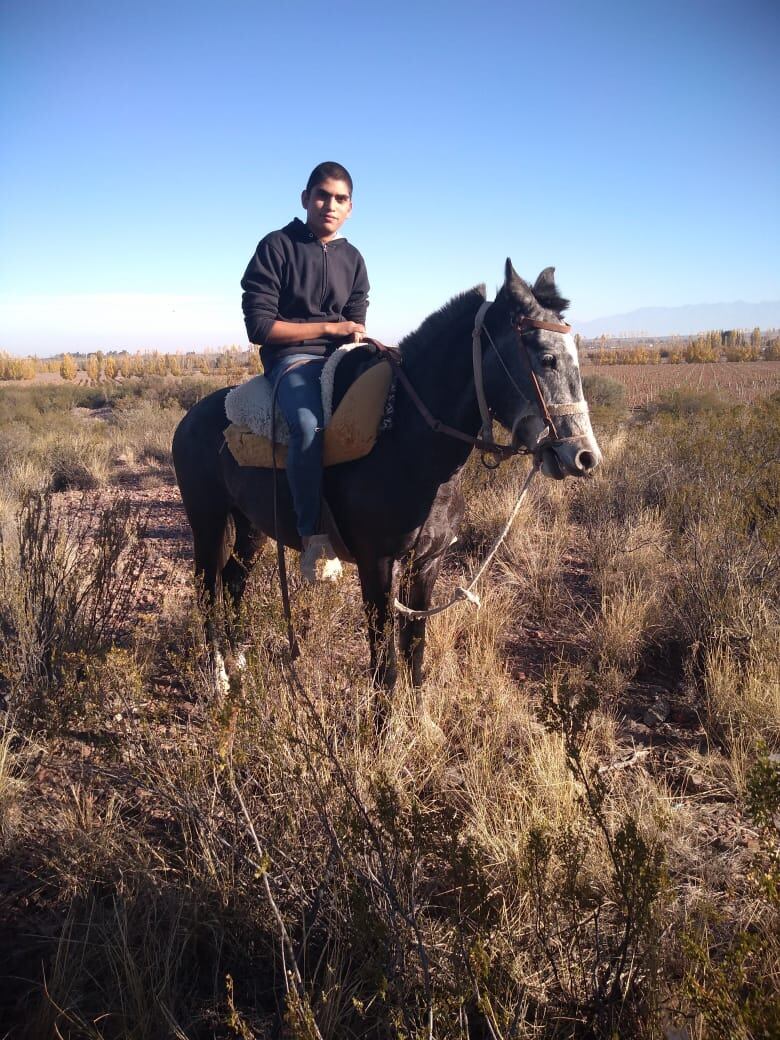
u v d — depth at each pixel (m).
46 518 4.52
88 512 8.73
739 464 7.42
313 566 3.48
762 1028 1.61
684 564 5.57
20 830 3.04
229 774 2.86
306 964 2.28
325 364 3.74
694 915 2.50
